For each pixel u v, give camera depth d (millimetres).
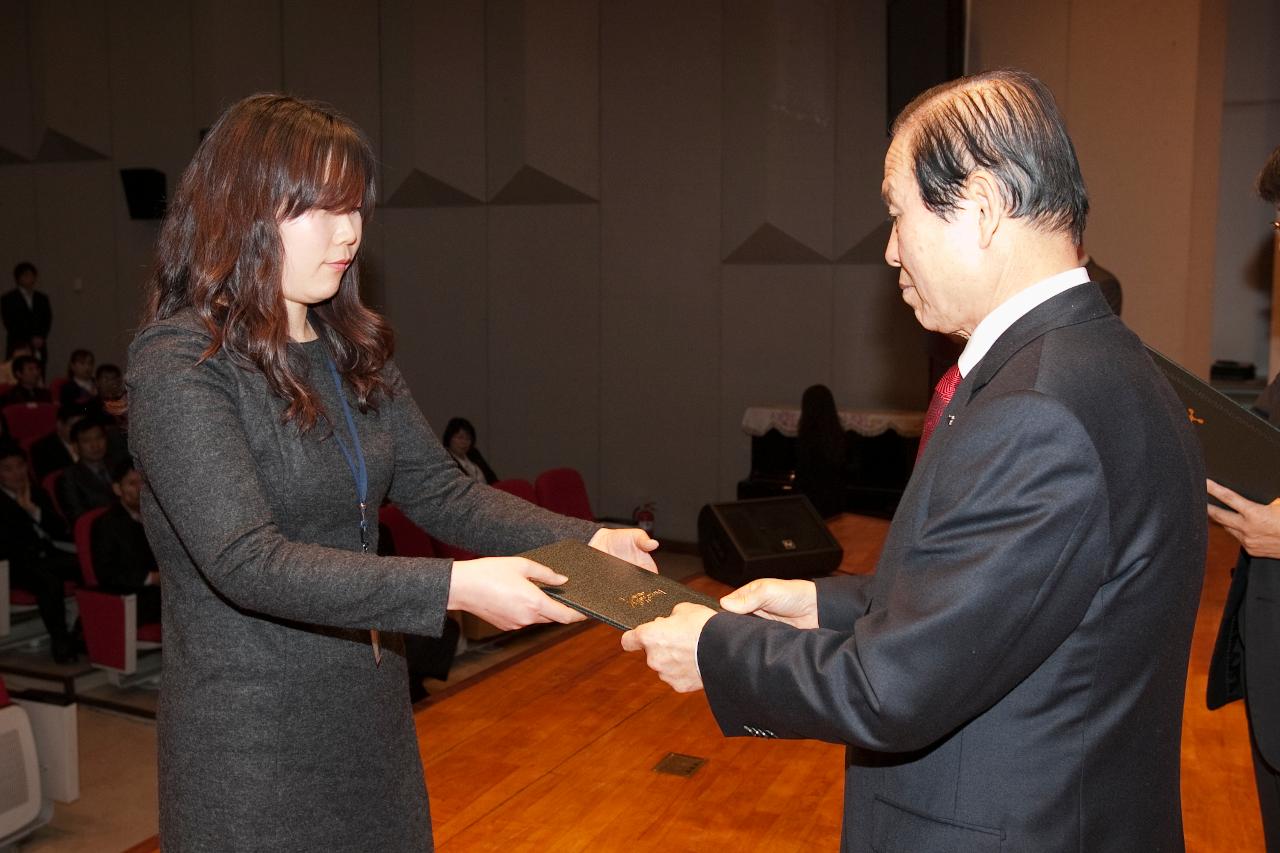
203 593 1381
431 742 2453
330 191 1372
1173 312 6070
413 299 8922
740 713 1173
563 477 5816
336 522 1449
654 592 1378
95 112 10297
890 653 1037
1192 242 6055
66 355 10805
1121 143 6098
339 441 1463
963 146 1115
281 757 1384
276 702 1382
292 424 1402
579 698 2723
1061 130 1126
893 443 7023
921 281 1188
